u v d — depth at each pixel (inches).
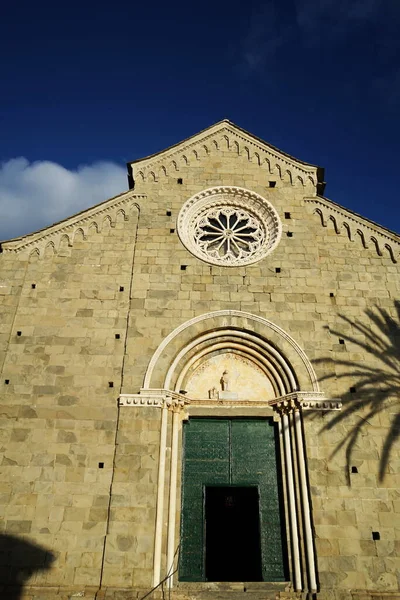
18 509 687.7
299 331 835.4
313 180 1000.9
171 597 644.7
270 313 850.8
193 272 887.1
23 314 838.5
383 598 640.4
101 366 796.0
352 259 916.6
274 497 744.3
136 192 973.2
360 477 719.1
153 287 868.0
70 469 716.0
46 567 654.5
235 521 1167.0
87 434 741.9
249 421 800.9
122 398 762.8
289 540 700.7
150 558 660.7
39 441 733.9
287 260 907.4
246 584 679.1
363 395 783.7
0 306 843.4
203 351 833.5
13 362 794.2
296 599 645.3
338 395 780.6
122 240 921.5
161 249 911.0
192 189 983.0
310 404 766.5
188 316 842.8
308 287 879.7
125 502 693.3
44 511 687.7
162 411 760.3
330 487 710.5
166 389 774.5
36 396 768.3
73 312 842.8
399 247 928.3
